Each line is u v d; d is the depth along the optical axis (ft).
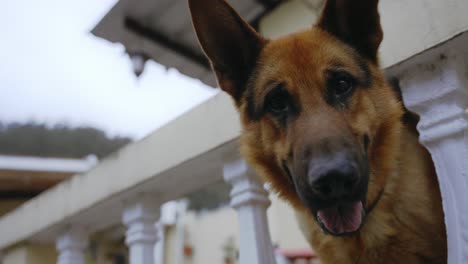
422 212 1.85
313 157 1.61
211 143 2.41
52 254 4.33
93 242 5.36
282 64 1.94
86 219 3.49
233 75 2.16
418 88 1.81
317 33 2.04
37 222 3.79
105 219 3.54
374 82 1.96
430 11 1.70
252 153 2.09
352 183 1.57
